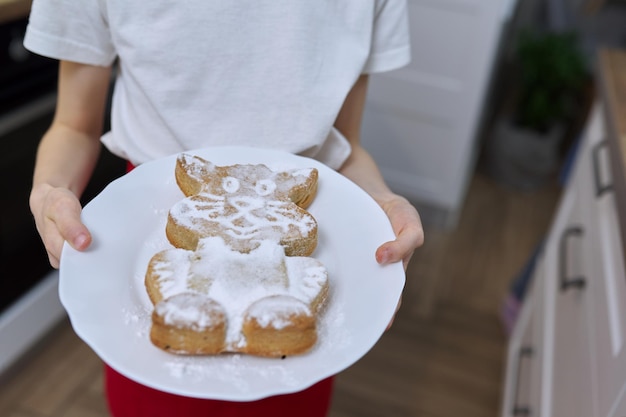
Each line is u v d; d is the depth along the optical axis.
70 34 0.63
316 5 0.65
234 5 0.63
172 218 0.56
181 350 0.49
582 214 1.03
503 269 1.67
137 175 0.62
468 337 1.43
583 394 0.78
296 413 0.81
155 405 0.78
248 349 0.49
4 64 0.95
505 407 1.18
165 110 0.66
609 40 1.88
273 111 0.67
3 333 1.10
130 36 0.63
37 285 1.15
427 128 1.66
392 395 1.26
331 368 0.49
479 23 1.46
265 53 0.65
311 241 0.57
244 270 0.53
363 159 0.76
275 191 0.60
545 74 1.83
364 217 0.61
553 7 1.92
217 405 0.76
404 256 0.58
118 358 0.48
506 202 1.96
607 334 0.74
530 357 1.12
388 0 0.69
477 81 1.54
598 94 1.14
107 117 1.05
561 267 0.99
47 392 1.18
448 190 1.75
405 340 1.40
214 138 0.68
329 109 0.67
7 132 0.97
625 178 0.79
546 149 1.91
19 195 1.02
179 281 0.52
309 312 0.50
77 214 0.56
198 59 0.64
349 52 0.68
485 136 2.17
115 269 0.54
